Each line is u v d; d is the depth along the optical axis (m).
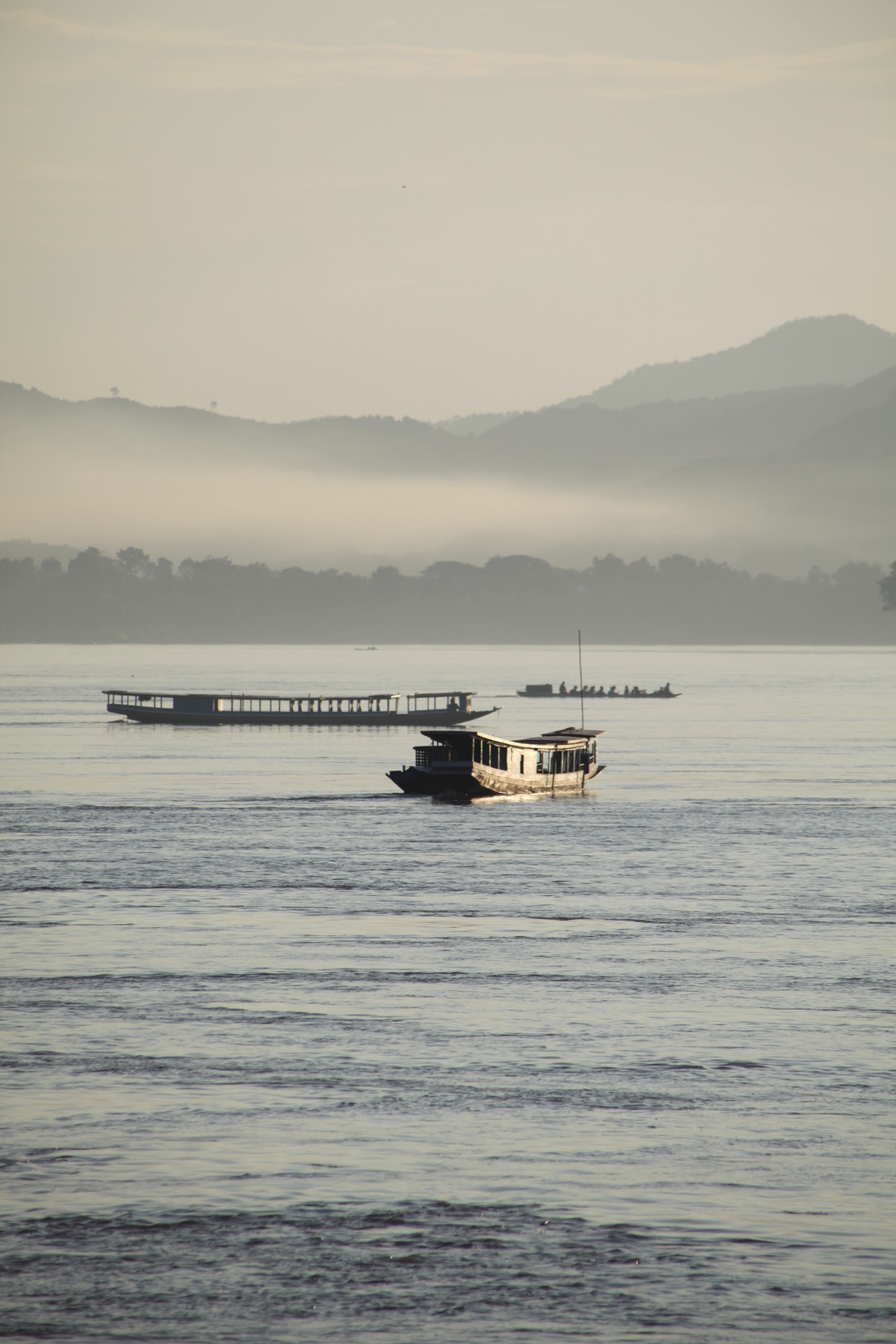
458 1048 157.38
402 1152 127.69
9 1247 110.62
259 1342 99.31
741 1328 101.06
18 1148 127.81
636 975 191.25
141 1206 117.06
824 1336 100.19
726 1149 128.88
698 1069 150.50
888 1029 165.62
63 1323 101.19
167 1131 131.88
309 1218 115.19
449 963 197.88
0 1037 160.62
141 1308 103.00
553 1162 125.81
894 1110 138.62
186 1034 162.38
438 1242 111.81
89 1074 147.75
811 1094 143.00
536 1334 100.38
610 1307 103.38
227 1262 108.94
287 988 183.38
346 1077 147.25
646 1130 133.25
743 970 194.25
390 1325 101.38
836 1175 123.44
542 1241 112.00
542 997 179.62
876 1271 107.88
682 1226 114.25
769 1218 115.56
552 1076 148.00
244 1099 140.38
